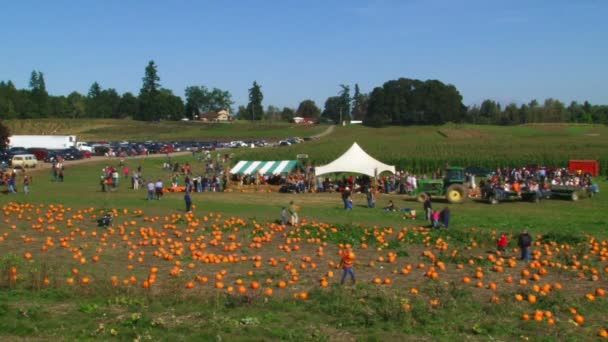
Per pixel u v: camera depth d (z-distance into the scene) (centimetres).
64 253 2453
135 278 1952
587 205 4219
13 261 2119
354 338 1289
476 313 1509
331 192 5356
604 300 1703
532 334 1348
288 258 2400
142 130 18212
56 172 6053
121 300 1550
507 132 15212
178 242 2777
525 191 4419
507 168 6938
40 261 2244
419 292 1752
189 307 1497
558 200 4553
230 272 2106
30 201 4175
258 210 3900
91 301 1548
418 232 2938
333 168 5472
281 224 3241
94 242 2731
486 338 1306
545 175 5906
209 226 3173
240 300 1571
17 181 5775
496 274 2108
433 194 4641
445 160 7762
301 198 4778
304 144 11700
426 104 19650
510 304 1591
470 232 2892
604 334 1347
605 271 2158
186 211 3797
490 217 3556
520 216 3616
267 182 5794
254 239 2761
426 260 2370
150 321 1352
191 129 18938
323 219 3494
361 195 5081
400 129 18088
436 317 1440
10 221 3347
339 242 2769
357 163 5484
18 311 1418
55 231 3019
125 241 2786
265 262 2312
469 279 1972
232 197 4834
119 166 7700
